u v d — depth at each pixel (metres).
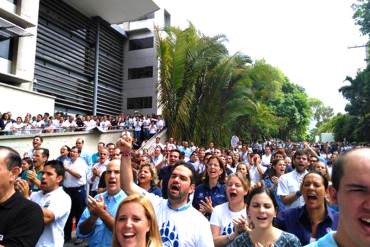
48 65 24.30
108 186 3.94
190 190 3.42
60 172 3.93
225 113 23.42
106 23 30.94
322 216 3.62
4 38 19.23
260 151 18.45
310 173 3.72
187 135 21.72
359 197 1.42
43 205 3.72
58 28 25.66
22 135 13.63
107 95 31.38
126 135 3.82
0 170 2.68
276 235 3.02
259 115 28.70
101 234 3.64
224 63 23.19
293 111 48.81
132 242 2.39
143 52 34.25
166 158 9.35
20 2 19.80
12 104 18.33
